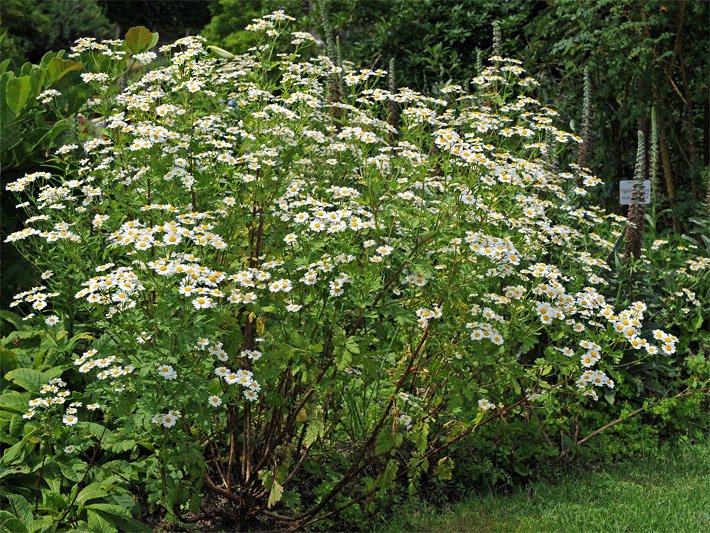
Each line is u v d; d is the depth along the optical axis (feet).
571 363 12.67
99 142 12.81
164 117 12.28
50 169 17.02
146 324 10.86
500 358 12.52
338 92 17.48
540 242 14.55
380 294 11.93
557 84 30.30
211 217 11.62
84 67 18.37
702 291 18.83
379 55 32.78
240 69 14.14
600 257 16.67
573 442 15.55
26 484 12.07
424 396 13.37
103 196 13.21
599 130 27.35
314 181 13.29
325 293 11.68
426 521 12.92
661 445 16.67
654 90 27.04
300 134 12.81
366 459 13.30
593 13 25.34
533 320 13.74
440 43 31.19
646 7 25.03
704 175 24.90
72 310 13.73
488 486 14.29
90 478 12.26
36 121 17.15
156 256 11.19
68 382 13.66
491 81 15.12
